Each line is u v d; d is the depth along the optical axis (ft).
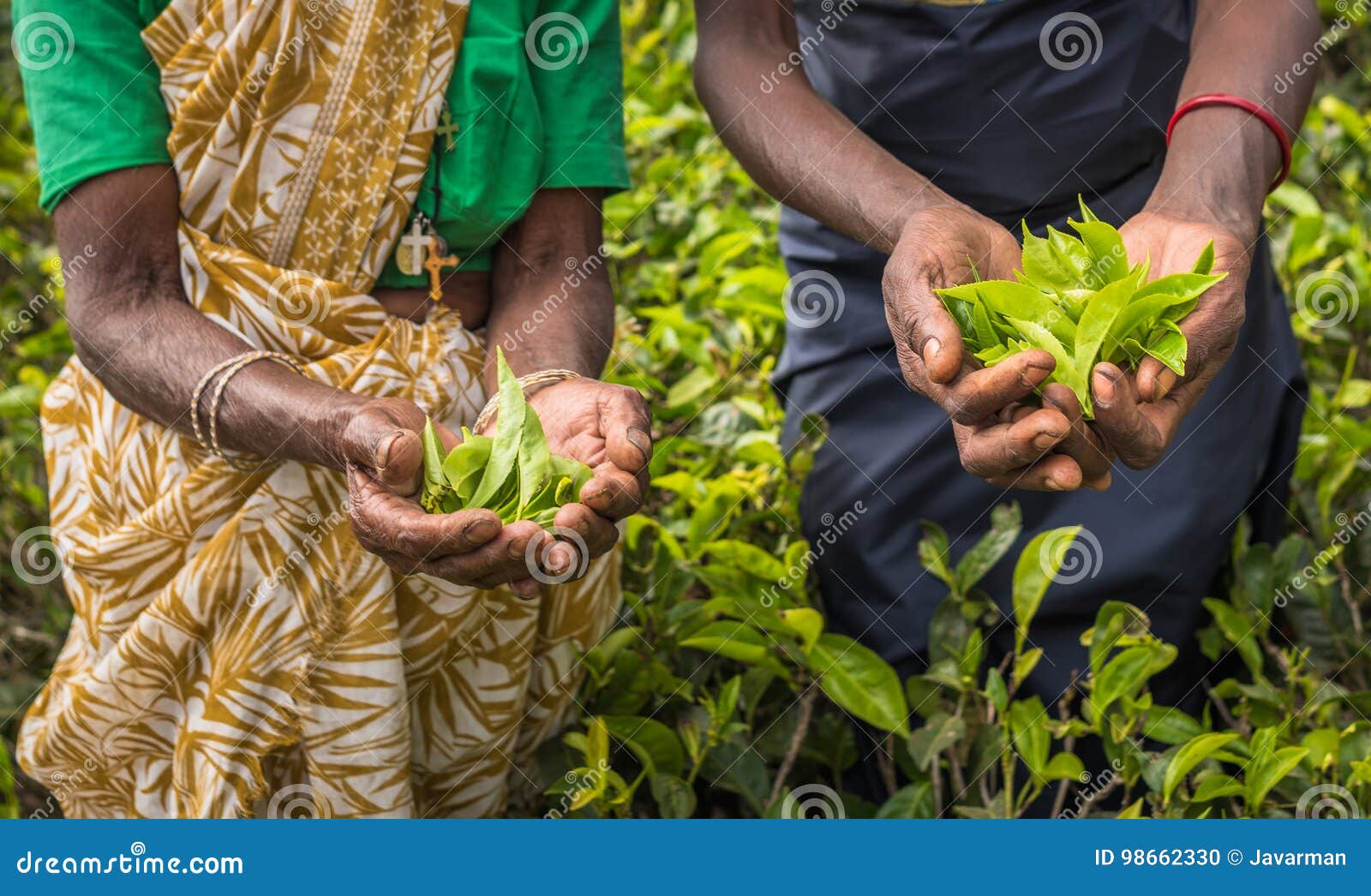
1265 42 6.53
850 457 7.80
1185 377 5.34
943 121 7.39
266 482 6.03
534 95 6.31
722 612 7.50
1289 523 8.64
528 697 6.92
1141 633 7.06
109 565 6.16
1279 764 6.56
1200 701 7.61
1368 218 10.64
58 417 6.56
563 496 5.32
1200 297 5.34
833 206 6.49
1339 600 7.71
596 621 6.86
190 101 5.87
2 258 11.94
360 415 5.33
